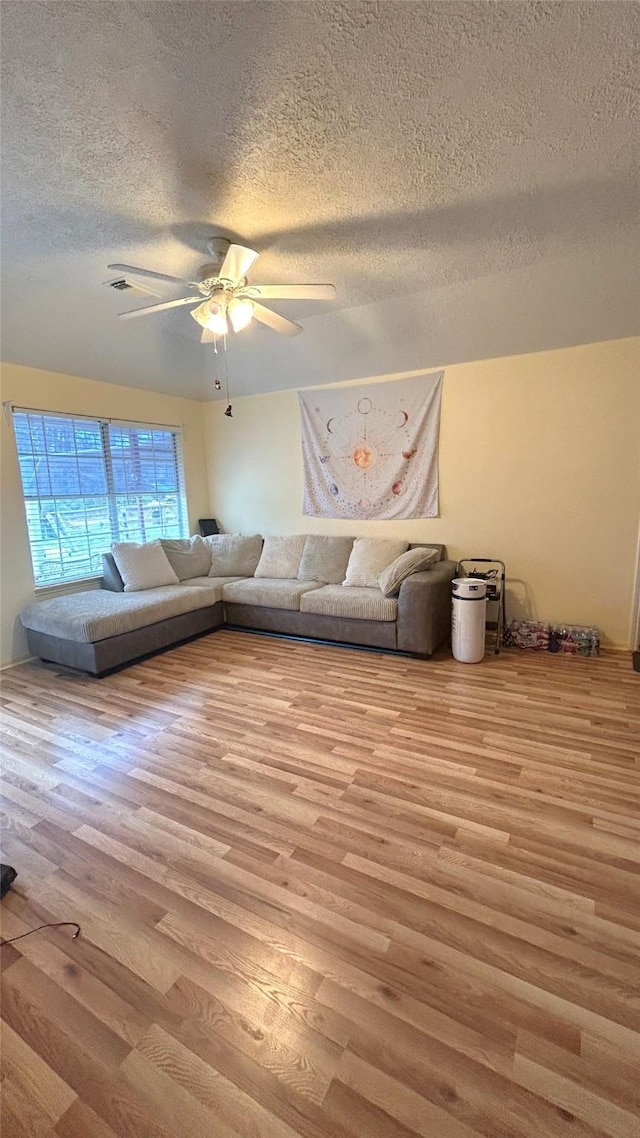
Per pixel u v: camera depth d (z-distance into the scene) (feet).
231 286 7.58
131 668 11.51
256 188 6.38
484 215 7.18
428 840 5.70
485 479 12.80
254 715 8.96
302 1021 3.82
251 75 4.56
